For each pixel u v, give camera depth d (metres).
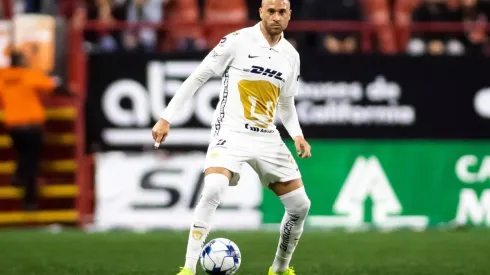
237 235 50.84
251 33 28.80
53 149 57.62
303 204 29.27
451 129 57.41
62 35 57.03
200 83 29.11
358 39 59.81
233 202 55.22
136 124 55.94
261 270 35.88
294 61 29.22
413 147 56.94
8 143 57.41
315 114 56.53
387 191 56.47
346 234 51.72
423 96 57.25
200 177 55.78
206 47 58.94
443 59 57.38
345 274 35.22
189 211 55.62
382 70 57.00
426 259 40.56
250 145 28.52
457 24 59.38
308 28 58.53
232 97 28.80
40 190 56.81
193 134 56.00
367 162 56.53
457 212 56.94
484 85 57.62
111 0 60.59
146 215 55.47
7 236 50.75
